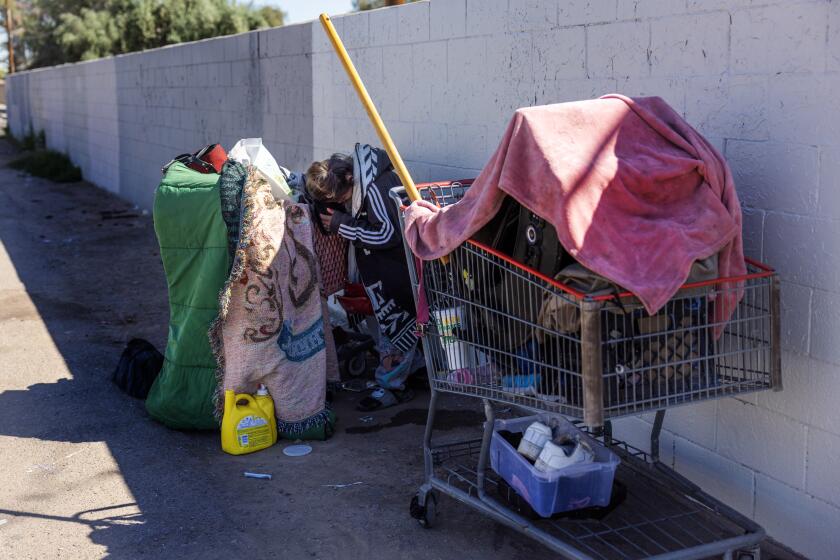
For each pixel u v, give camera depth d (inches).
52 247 462.0
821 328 142.7
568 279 130.0
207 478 185.3
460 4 228.2
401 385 228.4
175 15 1300.4
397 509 170.2
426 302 158.1
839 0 134.5
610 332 129.5
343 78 293.6
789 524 152.3
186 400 206.4
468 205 146.0
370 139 280.1
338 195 219.8
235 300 197.2
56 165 821.9
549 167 127.8
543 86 202.2
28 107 1120.8
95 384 243.6
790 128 144.9
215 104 428.8
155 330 299.7
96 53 1321.4
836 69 136.3
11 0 1899.6
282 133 350.3
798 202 144.8
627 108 140.2
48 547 156.8
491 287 144.9
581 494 147.6
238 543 157.8
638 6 173.3
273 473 187.6
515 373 143.8
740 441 160.2
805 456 147.7
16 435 208.4
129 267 406.9
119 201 647.8
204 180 206.2
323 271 226.7
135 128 592.7
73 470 189.2
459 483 176.7
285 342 202.5
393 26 259.6
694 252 127.1
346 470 188.7
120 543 158.2
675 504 163.6
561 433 156.0
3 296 352.8
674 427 175.8
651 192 133.0
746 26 150.9
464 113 231.6
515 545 156.2
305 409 205.2
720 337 137.8
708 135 161.0
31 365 261.0
